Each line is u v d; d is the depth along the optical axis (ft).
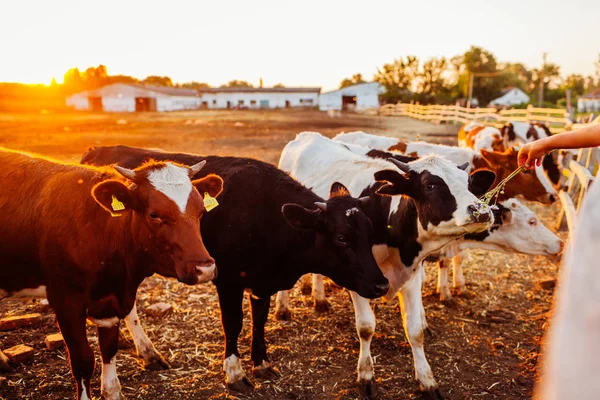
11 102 217.36
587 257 2.03
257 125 112.16
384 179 14.60
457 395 15.38
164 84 488.02
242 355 17.48
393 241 15.52
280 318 20.04
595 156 29.25
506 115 86.53
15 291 14.49
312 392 15.37
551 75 323.37
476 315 20.59
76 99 216.74
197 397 14.79
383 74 248.11
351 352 17.69
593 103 240.32
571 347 1.99
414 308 15.58
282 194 15.33
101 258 13.10
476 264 26.32
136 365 16.22
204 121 128.67
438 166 14.30
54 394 14.44
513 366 16.94
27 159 14.97
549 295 22.45
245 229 15.24
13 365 15.65
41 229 13.30
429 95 233.35
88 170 14.17
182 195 12.69
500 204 19.19
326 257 14.19
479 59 243.19
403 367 16.83
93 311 13.48
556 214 36.42
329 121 130.00
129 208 12.73
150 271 13.80
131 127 103.35
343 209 13.91
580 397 1.92
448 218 13.58
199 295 21.45
